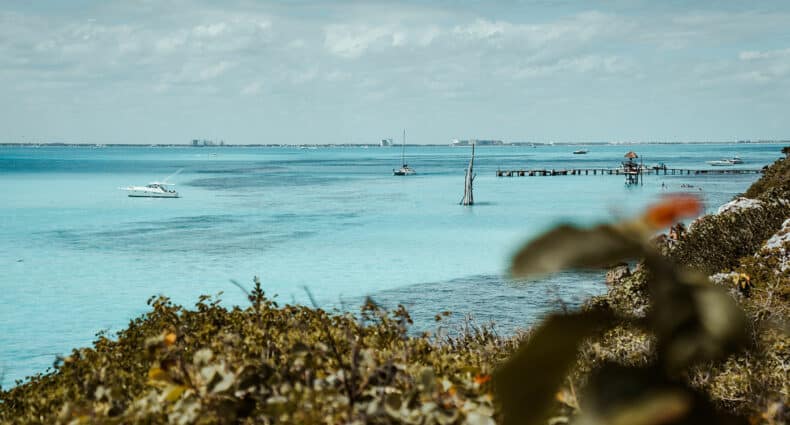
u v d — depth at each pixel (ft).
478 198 248.73
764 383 14.69
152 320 21.44
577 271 4.33
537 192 279.28
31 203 229.04
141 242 136.98
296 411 10.60
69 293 90.84
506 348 17.49
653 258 5.08
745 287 32.86
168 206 216.95
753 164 567.18
